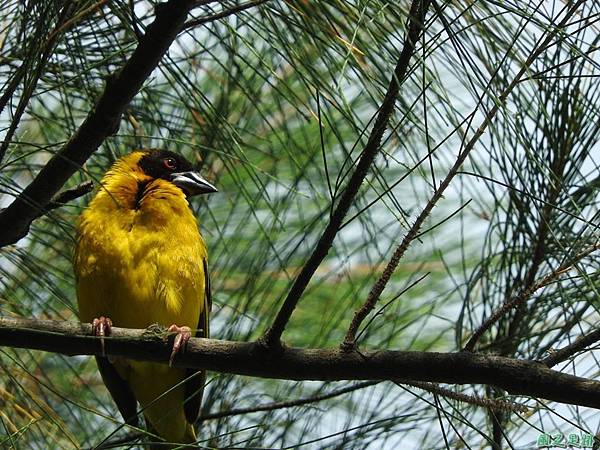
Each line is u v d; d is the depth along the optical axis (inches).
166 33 275.4
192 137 369.7
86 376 423.2
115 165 394.0
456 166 248.2
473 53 278.5
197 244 384.8
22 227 306.5
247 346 283.6
